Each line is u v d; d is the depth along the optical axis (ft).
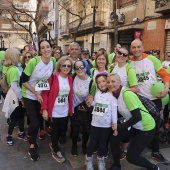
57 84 10.95
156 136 11.62
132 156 9.67
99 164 10.56
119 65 11.59
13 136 14.74
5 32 163.32
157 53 36.73
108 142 11.04
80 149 13.03
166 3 34.09
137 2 41.75
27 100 11.55
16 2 141.28
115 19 32.71
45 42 11.04
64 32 85.30
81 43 71.72
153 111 9.89
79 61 11.19
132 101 9.13
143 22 40.40
